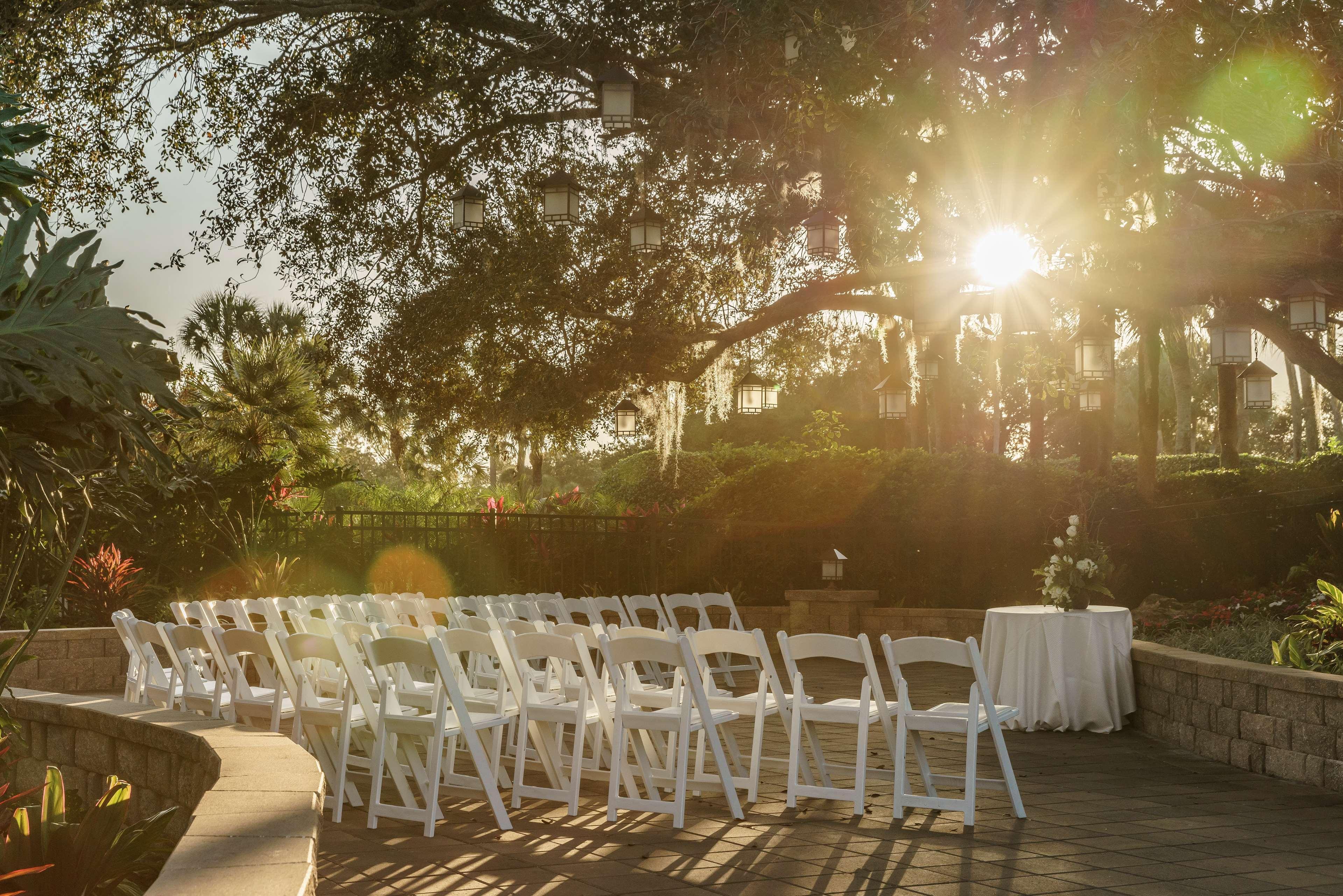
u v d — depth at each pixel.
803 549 14.43
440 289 15.54
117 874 3.34
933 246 12.84
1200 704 7.17
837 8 11.34
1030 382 13.19
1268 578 13.58
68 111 15.92
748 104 13.25
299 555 13.21
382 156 16.45
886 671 11.79
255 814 2.80
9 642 5.09
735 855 4.58
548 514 16.12
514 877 4.23
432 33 15.45
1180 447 21.23
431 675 7.67
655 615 14.12
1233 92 10.53
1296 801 5.74
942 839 4.89
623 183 15.57
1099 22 10.62
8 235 4.22
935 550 14.12
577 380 15.11
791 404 35.69
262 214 15.98
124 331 4.21
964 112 11.38
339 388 16.91
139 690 7.12
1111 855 4.61
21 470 4.58
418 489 20.31
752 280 15.59
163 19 16.16
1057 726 8.06
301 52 16.05
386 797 5.81
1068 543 8.41
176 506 12.24
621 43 14.52
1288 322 12.12
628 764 5.66
